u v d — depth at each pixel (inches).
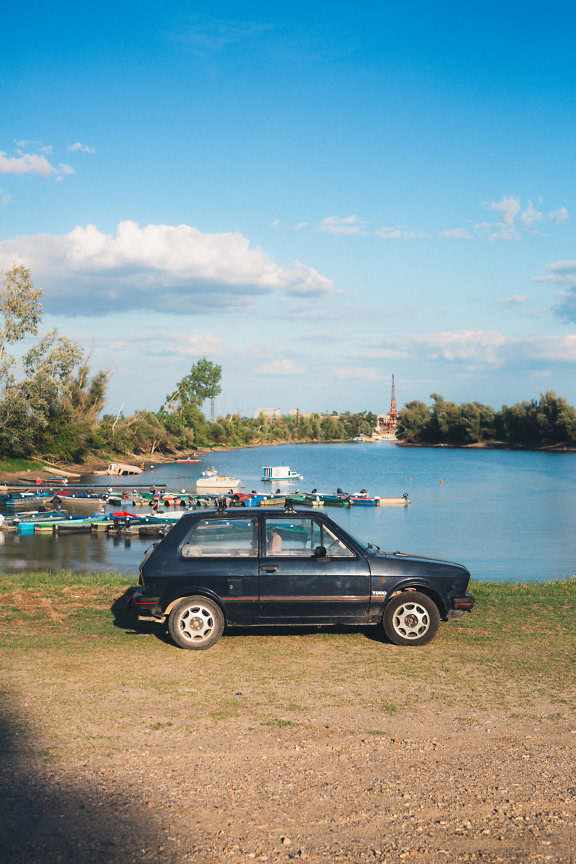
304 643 354.0
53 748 213.5
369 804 181.0
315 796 184.9
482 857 156.2
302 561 350.3
